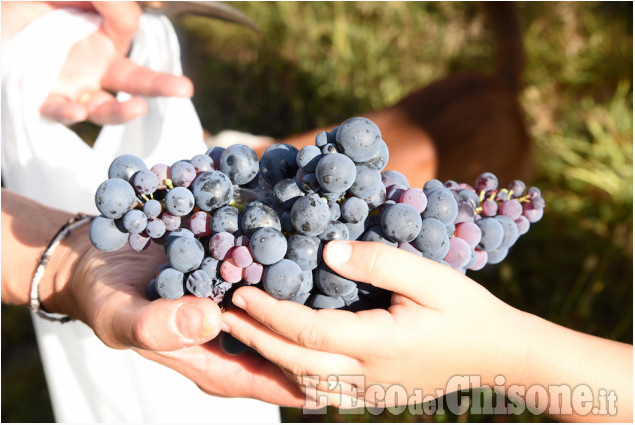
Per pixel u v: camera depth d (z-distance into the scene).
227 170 0.32
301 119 1.20
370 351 0.35
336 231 0.33
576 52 1.21
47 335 0.51
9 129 0.49
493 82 0.80
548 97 1.16
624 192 0.96
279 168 0.33
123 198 0.31
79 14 0.51
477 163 0.75
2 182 0.60
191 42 1.35
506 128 0.76
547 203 0.99
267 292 0.33
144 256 0.41
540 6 1.27
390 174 0.35
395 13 1.32
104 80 0.52
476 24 1.27
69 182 0.49
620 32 1.21
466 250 0.35
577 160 1.03
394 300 0.36
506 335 0.37
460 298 0.35
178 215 0.31
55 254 0.44
